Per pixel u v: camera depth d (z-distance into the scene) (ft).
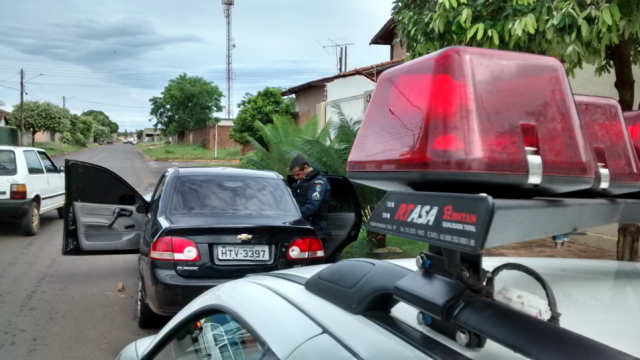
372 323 4.10
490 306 3.44
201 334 5.79
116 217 19.15
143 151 208.23
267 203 16.30
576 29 11.14
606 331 4.27
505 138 3.46
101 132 403.75
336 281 4.75
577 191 4.38
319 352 3.84
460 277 3.54
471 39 12.89
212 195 16.06
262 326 4.54
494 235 3.08
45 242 30.63
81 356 14.32
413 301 3.78
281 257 14.52
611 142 4.62
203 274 13.85
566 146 3.70
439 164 3.46
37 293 20.20
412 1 16.14
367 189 23.72
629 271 5.88
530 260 6.59
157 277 13.75
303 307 4.58
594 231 25.18
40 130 169.07
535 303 3.87
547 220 3.55
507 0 12.31
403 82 3.96
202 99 210.59
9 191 30.83
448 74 3.52
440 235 3.25
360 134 4.39
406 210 3.61
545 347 2.99
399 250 24.49
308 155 25.70
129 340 15.52
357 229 19.38
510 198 3.66
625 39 12.24
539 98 3.68
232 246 14.12
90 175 18.48
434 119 3.53
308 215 17.87
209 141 163.63
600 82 24.91
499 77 3.58
